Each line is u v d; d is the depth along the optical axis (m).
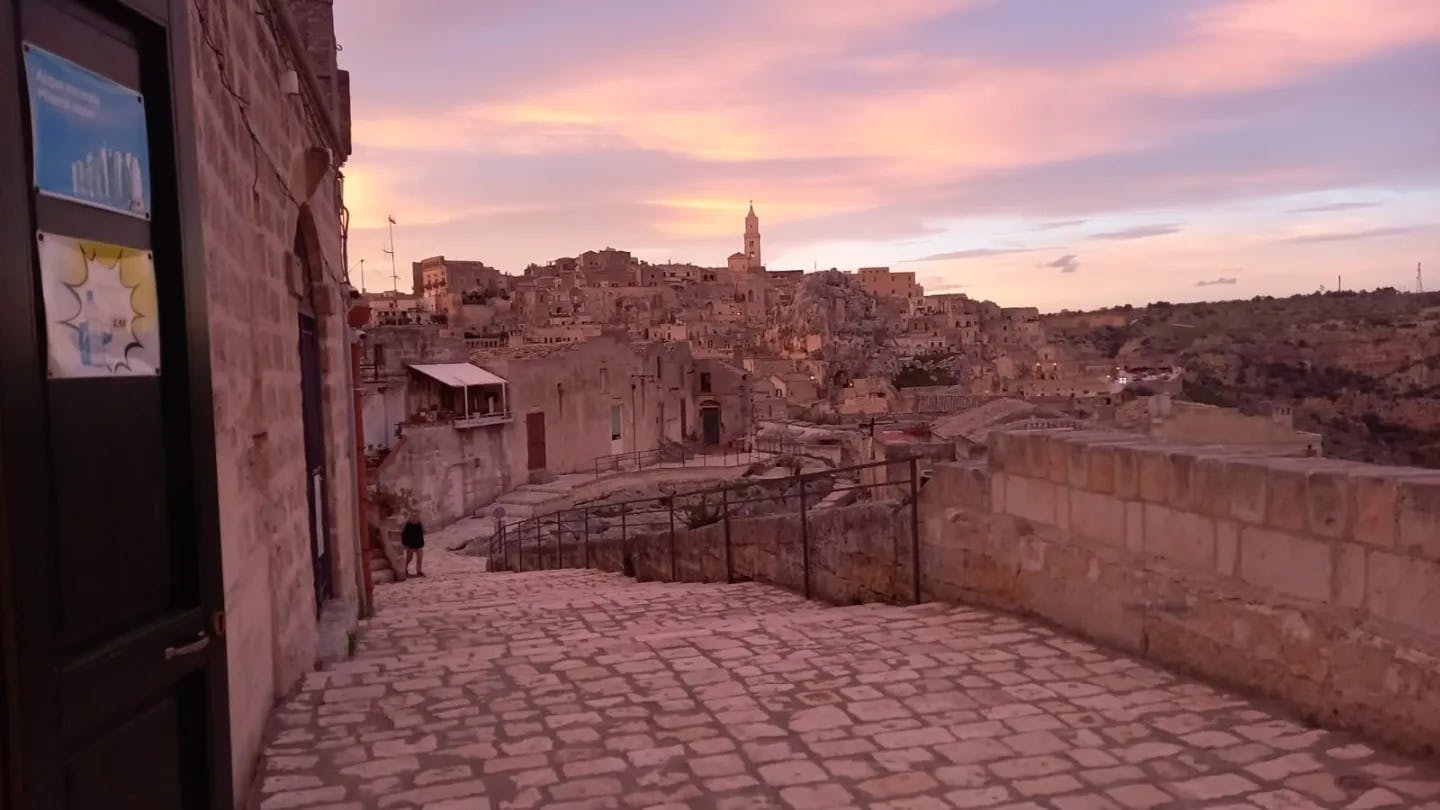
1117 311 198.50
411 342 39.06
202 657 3.21
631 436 50.12
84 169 2.75
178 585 3.18
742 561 12.30
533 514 36.84
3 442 2.38
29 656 2.45
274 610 6.15
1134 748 4.87
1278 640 5.38
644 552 15.15
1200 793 4.32
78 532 2.67
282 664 6.26
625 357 49.66
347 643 8.34
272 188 6.86
